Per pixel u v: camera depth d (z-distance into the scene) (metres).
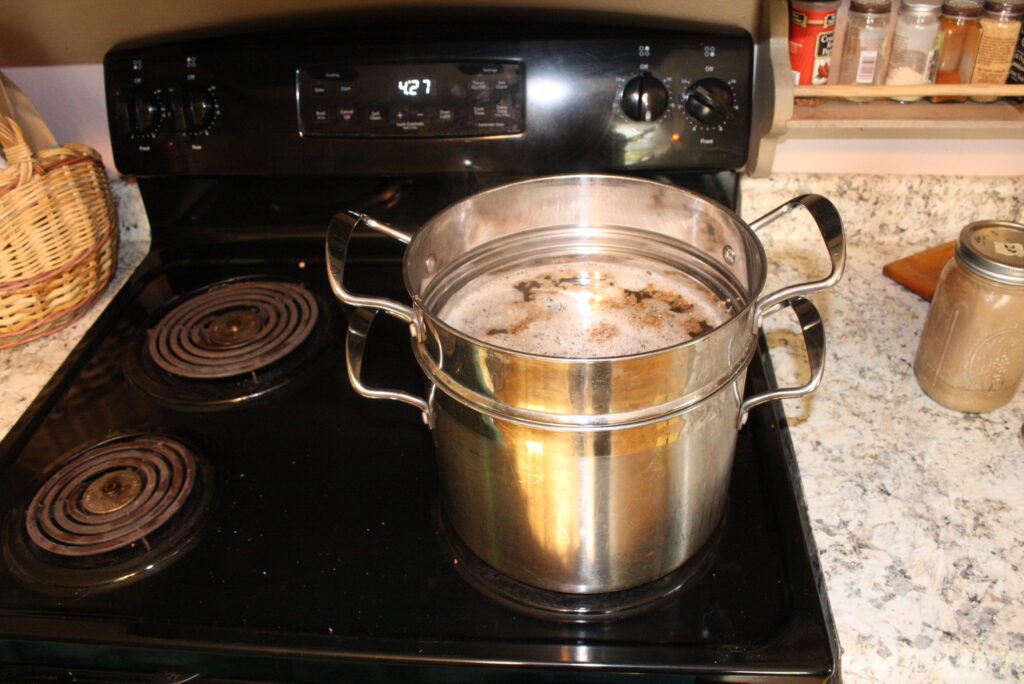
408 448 0.75
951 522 0.65
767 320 0.88
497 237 0.70
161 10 0.91
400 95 0.89
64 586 0.63
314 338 0.88
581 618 0.59
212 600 0.61
